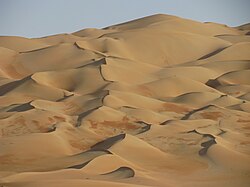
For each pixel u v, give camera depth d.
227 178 27.73
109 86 57.47
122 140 32.97
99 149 32.88
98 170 26.50
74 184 20.05
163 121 44.31
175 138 37.09
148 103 50.12
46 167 29.22
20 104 49.19
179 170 29.23
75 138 36.97
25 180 22.36
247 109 50.00
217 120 44.38
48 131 38.31
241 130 41.44
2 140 33.81
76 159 30.73
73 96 51.06
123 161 28.28
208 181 26.92
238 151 33.75
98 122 41.50
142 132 38.88
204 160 31.33
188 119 45.06
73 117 42.78
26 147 32.72
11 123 40.19
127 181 23.70
